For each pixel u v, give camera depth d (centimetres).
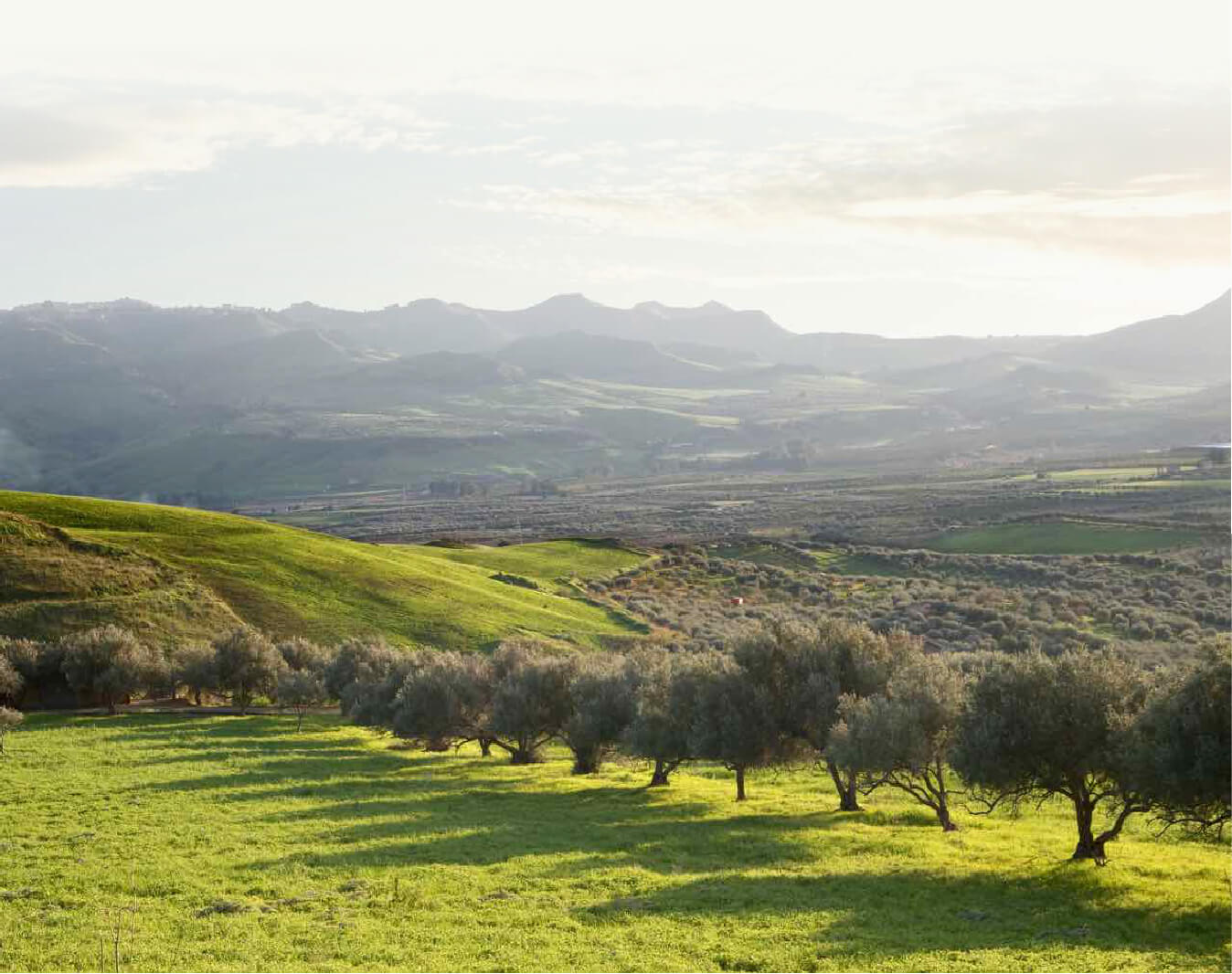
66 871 3912
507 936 3184
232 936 3158
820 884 3819
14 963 2888
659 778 6419
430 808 5350
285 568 12794
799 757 5616
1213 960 2914
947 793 5800
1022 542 18825
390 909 3475
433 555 17012
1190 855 4278
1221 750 3288
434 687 7438
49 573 11256
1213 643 3534
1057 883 3803
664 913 3447
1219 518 19162
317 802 5400
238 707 9875
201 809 5159
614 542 19962
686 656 7344
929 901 3591
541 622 12512
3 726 6994
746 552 19425
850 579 16750
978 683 4269
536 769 7131
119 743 7412
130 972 2803
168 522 14025
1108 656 4169
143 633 10450
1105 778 3991
